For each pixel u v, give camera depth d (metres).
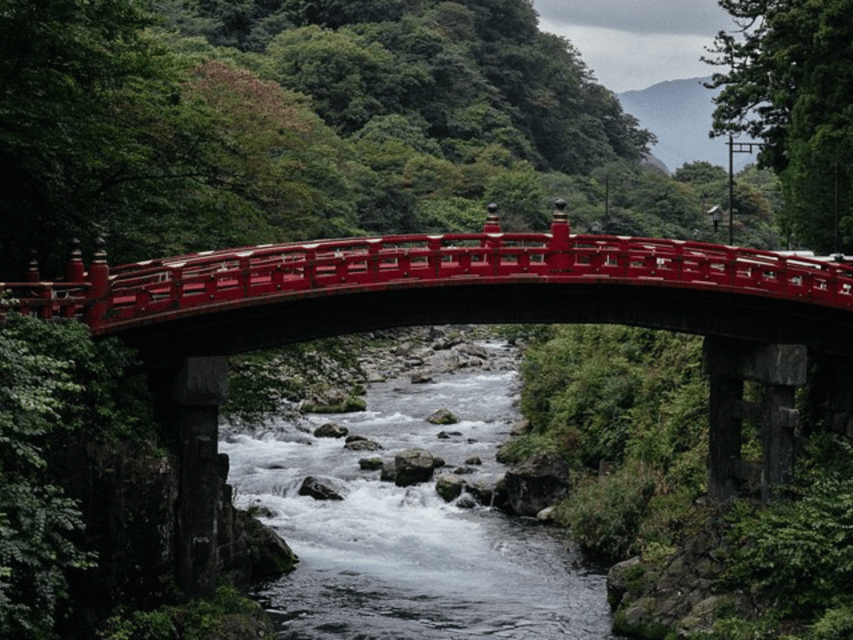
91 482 30.89
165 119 42.62
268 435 63.16
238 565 41.25
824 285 43.88
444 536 49.12
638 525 46.53
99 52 37.47
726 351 44.66
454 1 176.25
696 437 49.53
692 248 41.25
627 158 194.62
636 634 38.09
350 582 43.38
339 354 49.25
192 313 33.62
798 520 37.78
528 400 64.00
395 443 62.28
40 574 25.58
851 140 57.41
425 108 147.25
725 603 37.38
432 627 38.91
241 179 47.31
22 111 34.34
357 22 159.12
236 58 125.75
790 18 60.78
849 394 45.44
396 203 105.25
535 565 45.72
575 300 41.03
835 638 33.06
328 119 132.25
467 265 37.94
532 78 175.12
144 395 35.62
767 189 157.62
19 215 38.06
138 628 32.03
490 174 125.69
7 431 25.78
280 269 35.06
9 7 32.78
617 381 56.81
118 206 42.12
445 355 89.12
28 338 29.17
